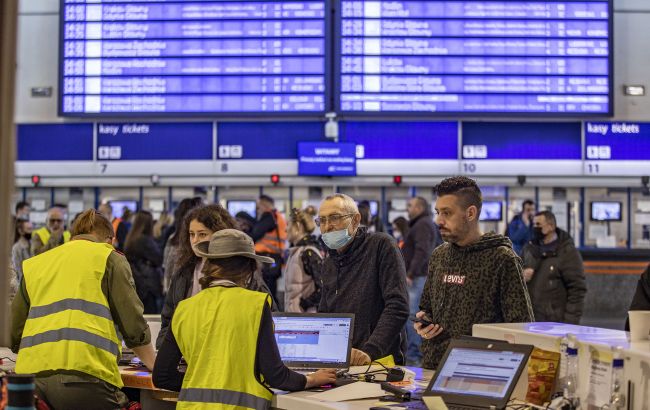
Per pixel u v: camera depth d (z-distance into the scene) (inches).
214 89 621.9
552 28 617.6
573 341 181.9
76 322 239.1
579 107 618.5
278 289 582.9
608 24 617.6
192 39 621.3
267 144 659.4
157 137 662.5
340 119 645.9
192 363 202.2
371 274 259.9
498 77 617.6
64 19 622.8
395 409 187.8
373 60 615.2
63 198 676.7
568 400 177.9
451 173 651.5
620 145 657.0
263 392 201.2
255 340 200.1
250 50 620.1
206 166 660.1
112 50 622.2
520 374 182.5
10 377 166.4
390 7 614.5
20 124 668.7
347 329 236.8
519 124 652.7
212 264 208.2
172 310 264.4
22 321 249.1
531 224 582.9
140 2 621.3
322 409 192.5
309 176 656.4
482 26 616.1
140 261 463.5
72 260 244.7
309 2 617.6
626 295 629.0
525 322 218.2
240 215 534.3
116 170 661.9
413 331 485.1
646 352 167.3
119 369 261.3
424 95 616.7
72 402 237.0
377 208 666.2
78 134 666.8
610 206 665.0
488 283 224.4
